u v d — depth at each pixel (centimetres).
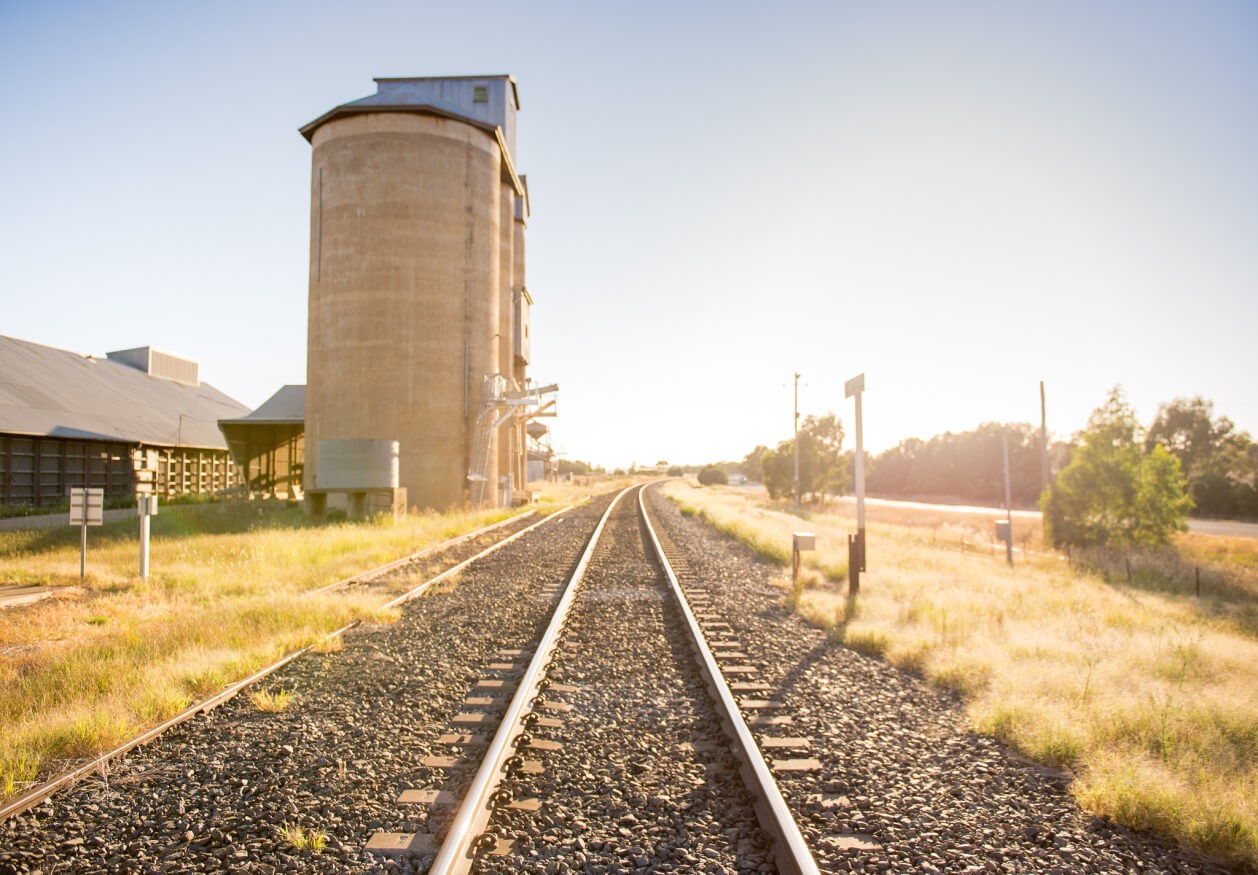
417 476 3372
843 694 679
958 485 9081
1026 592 1300
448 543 2045
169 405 4856
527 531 2436
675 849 393
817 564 1625
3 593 1225
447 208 3509
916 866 384
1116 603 1273
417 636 917
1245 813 421
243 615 992
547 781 477
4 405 3253
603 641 884
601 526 2625
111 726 567
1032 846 407
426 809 443
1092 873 381
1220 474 5847
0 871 380
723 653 818
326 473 2848
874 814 435
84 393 4038
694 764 510
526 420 5003
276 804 453
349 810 443
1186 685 704
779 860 378
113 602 1136
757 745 540
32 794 456
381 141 3422
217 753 540
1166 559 2030
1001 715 588
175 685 684
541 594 1210
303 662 796
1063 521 2455
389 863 379
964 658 761
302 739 566
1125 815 435
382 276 3384
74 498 1384
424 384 3406
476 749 537
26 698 650
